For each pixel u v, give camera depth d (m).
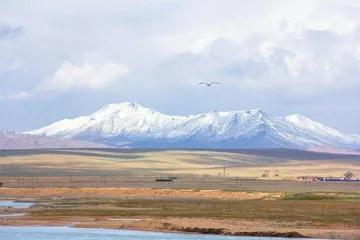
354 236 162.38
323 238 160.75
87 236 166.88
